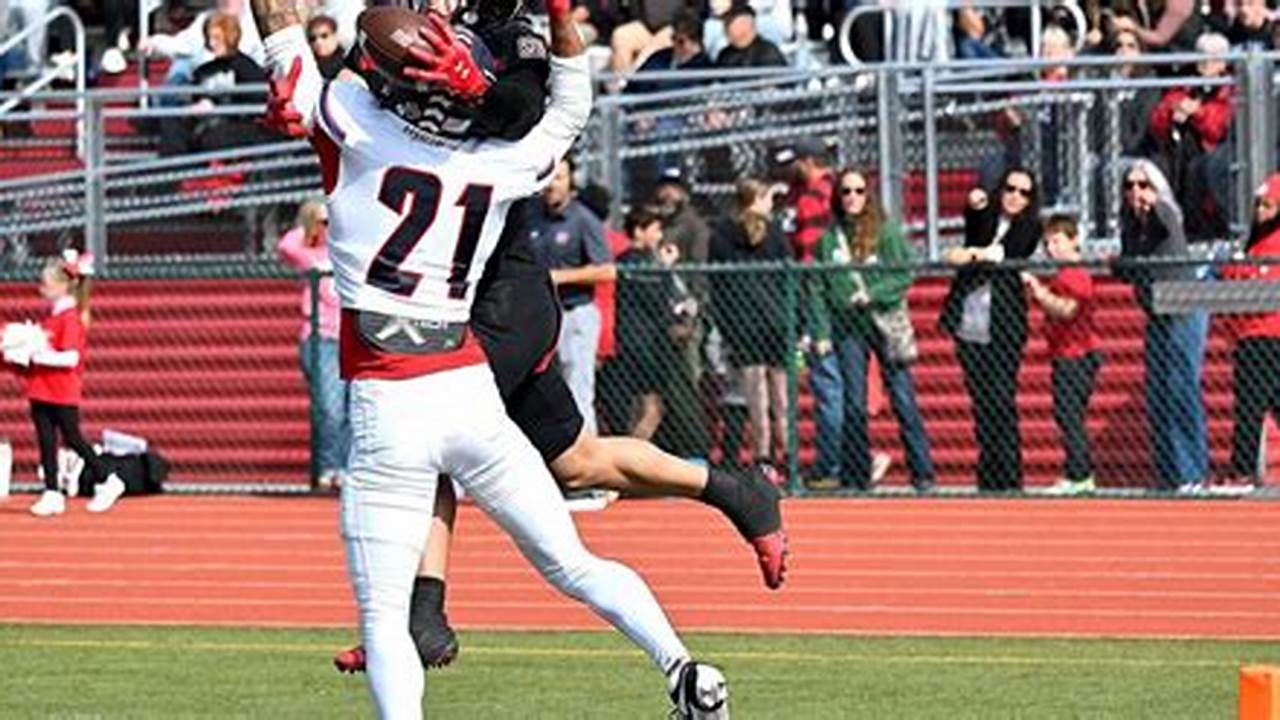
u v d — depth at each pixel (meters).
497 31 21.89
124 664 32.53
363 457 21.41
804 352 47.84
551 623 36.06
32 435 53.53
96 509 47.88
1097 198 51.75
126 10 65.19
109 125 57.72
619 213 53.28
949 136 52.81
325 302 49.34
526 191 21.61
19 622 37.00
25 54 62.88
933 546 42.28
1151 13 56.47
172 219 56.84
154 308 54.78
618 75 53.09
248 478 53.12
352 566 21.55
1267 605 36.88
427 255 21.22
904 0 55.91
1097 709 28.45
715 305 47.91
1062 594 38.00
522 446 21.83
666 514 45.72
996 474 47.53
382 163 21.20
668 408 48.12
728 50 55.97
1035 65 50.84
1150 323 46.91
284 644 34.38
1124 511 45.25
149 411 54.06
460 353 21.47
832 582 39.28
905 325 47.59
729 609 37.16
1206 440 47.28
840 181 48.28
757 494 24.23
